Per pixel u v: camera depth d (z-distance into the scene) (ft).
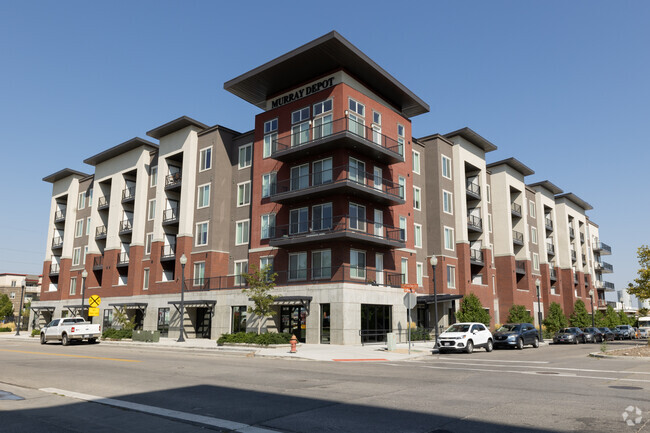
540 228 197.06
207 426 25.98
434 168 140.15
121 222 157.89
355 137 103.40
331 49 104.99
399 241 113.19
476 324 90.07
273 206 118.11
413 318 124.77
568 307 209.67
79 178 188.14
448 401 32.99
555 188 208.03
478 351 91.50
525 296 172.55
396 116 125.49
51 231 193.36
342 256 103.45
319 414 28.89
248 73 116.26
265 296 96.32
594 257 269.85
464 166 151.53
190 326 125.80
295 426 25.91
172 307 129.08
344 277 101.81
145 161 153.17
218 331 116.67
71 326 105.81
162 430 25.17
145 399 34.32
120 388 39.60
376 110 117.70
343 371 52.37
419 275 132.26
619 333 177.47
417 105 132.67
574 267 227.81
